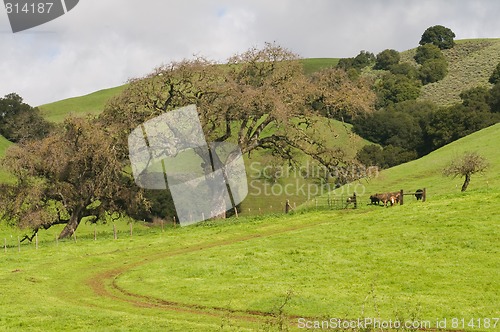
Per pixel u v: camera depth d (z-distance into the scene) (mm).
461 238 40500
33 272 39219
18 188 57219
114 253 45438
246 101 61125
